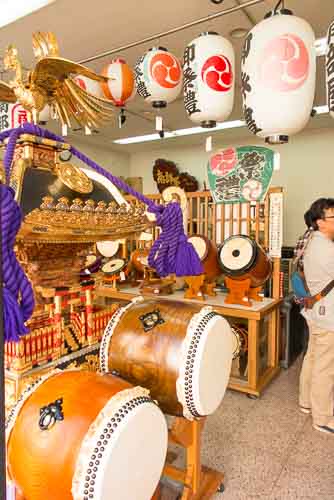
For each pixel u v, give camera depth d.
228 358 1.38
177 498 1.64
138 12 2.16
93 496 0.75
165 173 4.93
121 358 1.27
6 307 0.71
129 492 0.83
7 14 2.04
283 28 1.35
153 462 0.90
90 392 0.89
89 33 2.41
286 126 1.43
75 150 1.19
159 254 1.38
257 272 2.89
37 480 0.81
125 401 0.86
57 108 1.24
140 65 1.96
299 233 5.06
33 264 1.22
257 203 3.26
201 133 4.88
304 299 2.41
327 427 2.25
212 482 1.68
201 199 4.13
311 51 1.38
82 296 1.40
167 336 1.23
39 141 1.07
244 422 2.37
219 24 2.30
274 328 3.19
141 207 1.34
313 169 4.94
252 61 1.39
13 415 0.90
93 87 2.02
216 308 2.89
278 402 2.66
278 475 1.82
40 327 1.26
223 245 3.10
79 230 1.06
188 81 1.74
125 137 5.11
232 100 1.79
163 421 0.94
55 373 1.01
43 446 0.81
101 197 1.23
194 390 1.16
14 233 0.75
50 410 0.85
